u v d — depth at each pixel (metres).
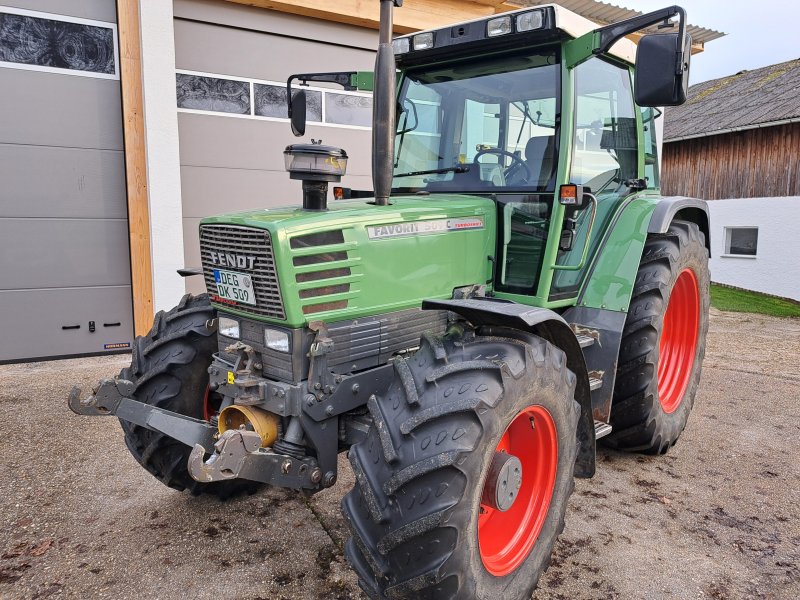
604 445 3.81
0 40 5.34
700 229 4.39
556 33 2.75
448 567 1.93
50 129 5.62
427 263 2.66
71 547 2.75
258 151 6.61
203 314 3.05
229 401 2.57
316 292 2.33
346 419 2.53
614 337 3.17
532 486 2.48
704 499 3.26
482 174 3.11
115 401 2.70
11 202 5.52
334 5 6.48
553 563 2.67
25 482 3.37
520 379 2.15
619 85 3.53
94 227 5.89
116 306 6.07
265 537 2.86
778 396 5.07
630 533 2.92
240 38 6.34
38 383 5.07
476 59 3.13
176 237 5.96
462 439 1.97
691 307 4.09
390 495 1.97
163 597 2.41
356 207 2.57
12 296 5.61
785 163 12.80
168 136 5.81
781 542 2.85
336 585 2.49
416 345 2.68
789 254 12.69
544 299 2.88
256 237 2.30
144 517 3.02
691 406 4.06
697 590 2.49
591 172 3.27
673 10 2.44
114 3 5.74
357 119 7.16
